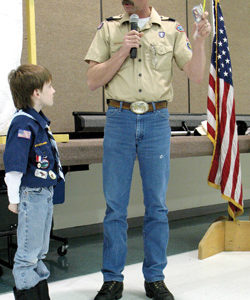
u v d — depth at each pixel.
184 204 4.77
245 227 3.13
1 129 2.50
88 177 3.99
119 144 2.11
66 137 2.44
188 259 2.96
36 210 1.73
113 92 2.12
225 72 3.11
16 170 1.64
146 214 2.19
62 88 3.84
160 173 2.13
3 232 2.65
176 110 4.59
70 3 3.87
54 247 3.45
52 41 3.77
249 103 5.39
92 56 2.20
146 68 2.10
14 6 2.53
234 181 3.07
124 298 2.21
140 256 3.12
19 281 1.73
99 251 3.32
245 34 5.41
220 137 3.12
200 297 2.21
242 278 2.52
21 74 1.74
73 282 2.51
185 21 4.66
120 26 2.18
